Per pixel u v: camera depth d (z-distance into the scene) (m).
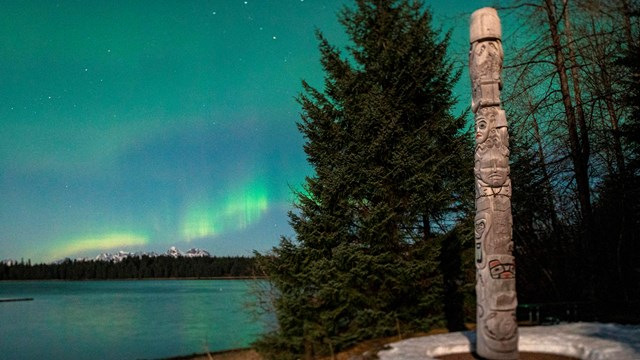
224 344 24.61
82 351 26.14
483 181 7.97
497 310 7.57
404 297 11.01
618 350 7.17
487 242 7.79
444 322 10.99
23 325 40.59
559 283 13.91
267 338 10.68
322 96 13.22
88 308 60.03
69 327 38.53
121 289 134.12
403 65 13.05
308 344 10.37
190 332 32.44
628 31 14.51
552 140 16.45
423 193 12.15
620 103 15.02
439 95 13.61
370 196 12.39
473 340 8.70
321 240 11.55
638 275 13.50
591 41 15.20
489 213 7.85
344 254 10.84
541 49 15.33
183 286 158.00
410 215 12.15
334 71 13.41
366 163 12.34
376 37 13.48
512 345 7.52
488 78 8.16
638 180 13.66
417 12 13.58
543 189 16.00
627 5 14.02
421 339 8.99
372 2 13.65
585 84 16.08
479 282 7.86
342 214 12.06
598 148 16.08
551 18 15.13
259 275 12.30
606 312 12.09
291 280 11.08
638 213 13.65
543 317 11.97
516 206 15.38
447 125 12.96
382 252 11.41
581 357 7.52
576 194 16.22
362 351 9.77
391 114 12.22
